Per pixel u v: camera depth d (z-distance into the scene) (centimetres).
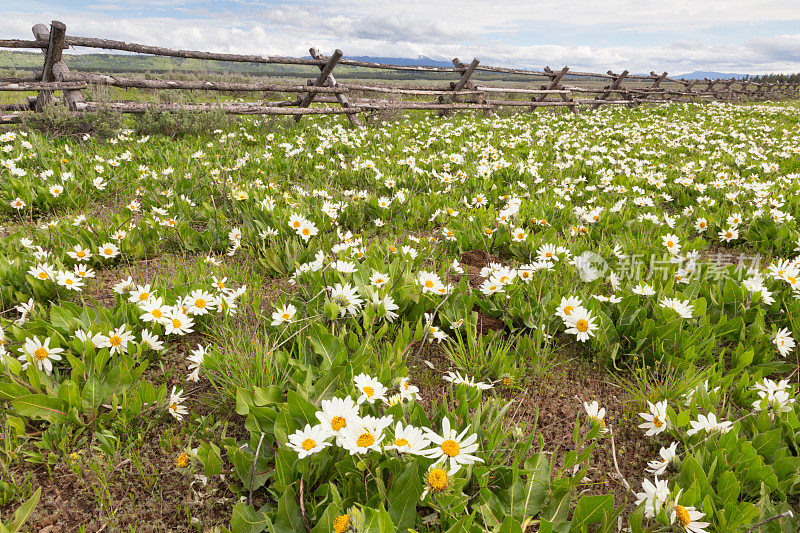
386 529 121
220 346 245
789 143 965
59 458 178
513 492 153
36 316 240
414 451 138
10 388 185
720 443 172
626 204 476
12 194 429
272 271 335
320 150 650
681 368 230
